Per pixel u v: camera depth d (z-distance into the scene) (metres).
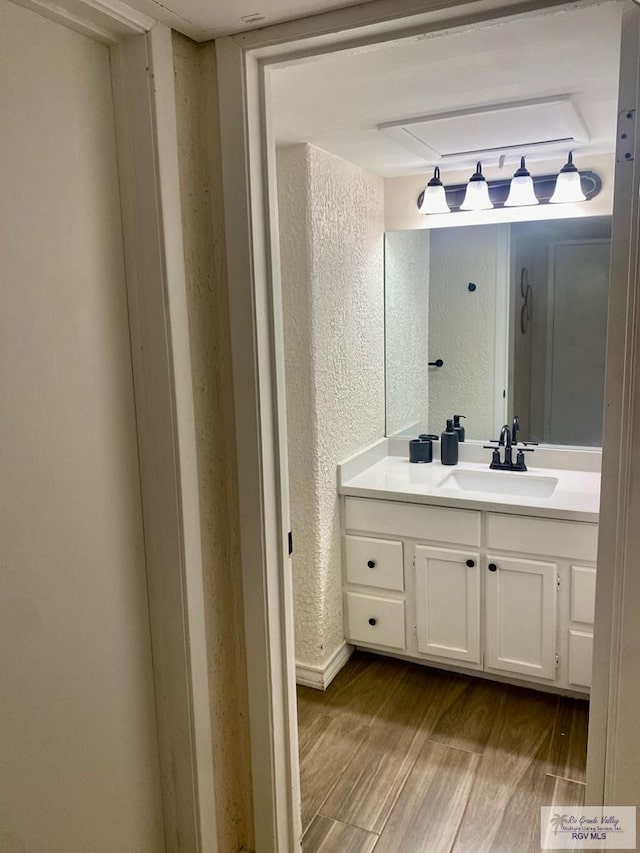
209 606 1.49
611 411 1.19
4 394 1.04
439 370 2.89
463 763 2.08
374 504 2.55
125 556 1.33
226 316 1.43
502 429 2.80
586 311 2.58
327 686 2.54
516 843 1.76
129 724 1.37
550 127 1.99
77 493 1.20
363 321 2.73
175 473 1.34
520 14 1.13
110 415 1.27
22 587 1.10
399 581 2.56
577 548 2.23
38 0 1.02
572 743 2.16
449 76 1.53
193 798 1.46
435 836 1.79
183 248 1.32
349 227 2.53
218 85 1.33
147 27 1.18
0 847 1.09
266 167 1.40
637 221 1.11
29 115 1.05
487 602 2.42
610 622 1.25
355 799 1.94
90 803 1.28
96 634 1.26
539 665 2.37
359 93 1.64
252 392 1.43
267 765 1.59
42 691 1.15
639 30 1.07
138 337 1.31
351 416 2.68
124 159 1.24
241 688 1.60
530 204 2.56
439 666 2.66
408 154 2.35
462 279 2.77
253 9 1.17
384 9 1.16
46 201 1.10
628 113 1.10
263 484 1.47
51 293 1.12
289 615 1.60
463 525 2.40
